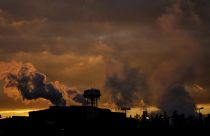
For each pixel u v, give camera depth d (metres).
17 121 74.25
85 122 77.00
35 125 74.19
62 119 76.44
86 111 77.94
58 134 74.06
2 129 73.31
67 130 75.06
